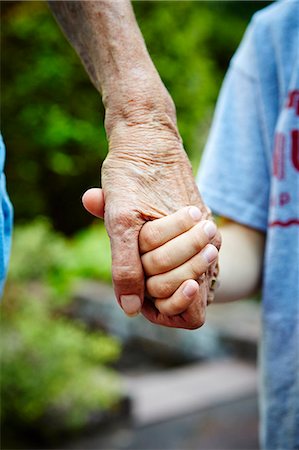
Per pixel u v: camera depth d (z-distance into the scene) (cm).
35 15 597
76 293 548
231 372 416
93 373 338
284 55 118
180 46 591
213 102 638
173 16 596
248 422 336
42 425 309
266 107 122
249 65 126
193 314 90
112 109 98
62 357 318
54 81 607
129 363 472
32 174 632
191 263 86
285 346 116
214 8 761
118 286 89
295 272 115
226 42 762
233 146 126
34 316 341
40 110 608
